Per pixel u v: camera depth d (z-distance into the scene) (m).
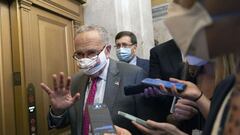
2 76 1.90
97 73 1.51
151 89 1.21
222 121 0.56
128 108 1.45
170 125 0.97
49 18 2.33
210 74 0.97
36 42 2.13
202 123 1.11
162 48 1.66
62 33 2.50
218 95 0.66
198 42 0.47
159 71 1.63
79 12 2.78
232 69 0.69
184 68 1.26
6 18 1.97
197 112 1.12
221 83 0.68
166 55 1.62
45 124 2.13
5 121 1.89
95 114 1.05
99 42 1.49
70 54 2.58
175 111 1.16
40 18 2.21
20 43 1.98
